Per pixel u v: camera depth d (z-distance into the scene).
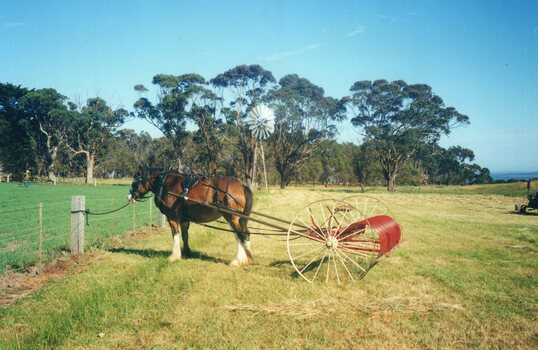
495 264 9.71
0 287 7.64
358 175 84.62
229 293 7.13
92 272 8.52
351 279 8.11
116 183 73.12
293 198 33.25
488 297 7.12
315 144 68.75
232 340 5.26
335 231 8.15
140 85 67.69
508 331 5.68
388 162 71.00
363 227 8.55
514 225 17.67
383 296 7.14
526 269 9.24
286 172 69.69
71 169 84.62
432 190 64.75
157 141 94.31
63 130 73.31
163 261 9.30
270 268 8.98
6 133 70.12
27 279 8.24
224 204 9.13
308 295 7.07
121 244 12.42
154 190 10.39
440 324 5.88
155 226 16.28
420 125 69.25
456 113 70.25
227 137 67.25
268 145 71.00
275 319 6.02
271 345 5.22
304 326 5.77
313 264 9.43
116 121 77.44
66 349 5.09
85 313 6.01
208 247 11.89
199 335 5.43
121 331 5.61
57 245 11.73
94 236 13.41
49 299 6.84
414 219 19.94
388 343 5.28
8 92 69.94
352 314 6.23
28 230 14.62
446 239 13.50
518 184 61.56
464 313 6.34
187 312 6.24
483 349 5.16
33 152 74.69
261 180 74.00
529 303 6.82
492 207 29.44
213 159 70.19
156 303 6.60
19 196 31.98
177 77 67.12
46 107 70.06
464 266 9.48
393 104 69.19
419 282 8.04
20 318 6.09
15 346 5.04
